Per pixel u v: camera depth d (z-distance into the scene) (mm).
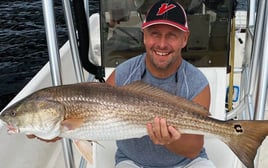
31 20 5988
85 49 1362
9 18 6055
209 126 923
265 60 1071
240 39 2186
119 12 1431
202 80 1085
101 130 908
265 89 1084
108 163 1274
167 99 918
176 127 919
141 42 1447
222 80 1434
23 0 7023
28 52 4824
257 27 1156
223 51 1426
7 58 4629
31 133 908
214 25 1411
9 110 903
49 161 1576
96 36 2221
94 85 914
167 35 1022
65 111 886
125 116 904
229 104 1546
